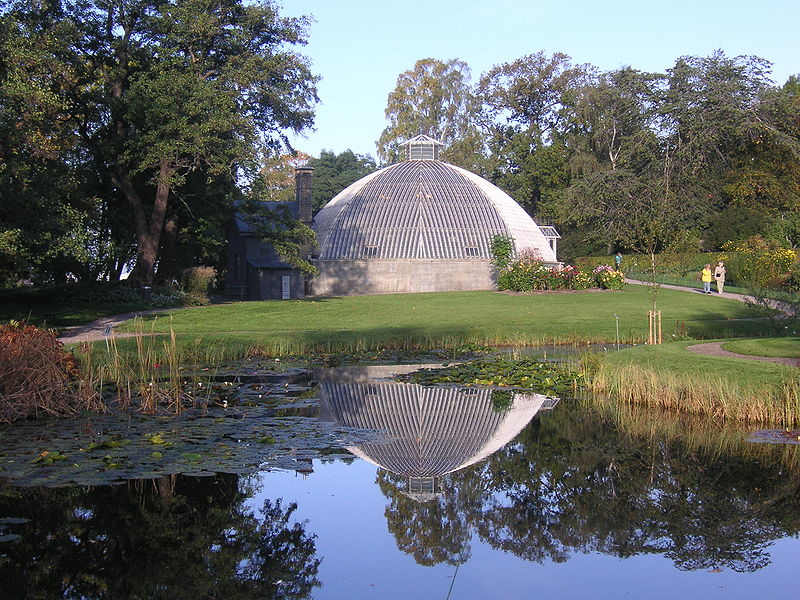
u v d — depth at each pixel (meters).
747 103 69.50
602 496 12.98
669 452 15.69
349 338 33.06
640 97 76.81
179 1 42.66
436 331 35.66
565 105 87.56
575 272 55.03
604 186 73.62
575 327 36.69
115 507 12.12
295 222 48.19
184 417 18.12
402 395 21.80
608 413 19.58
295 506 12.38
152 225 44.72
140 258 44.81
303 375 25.42
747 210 68.31
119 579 9.65
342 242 60.00
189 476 13.64
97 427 16.91
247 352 30.25
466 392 22.44
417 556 10.48
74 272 47.38
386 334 34.50
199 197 49.28
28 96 29.67
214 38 43.88
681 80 73.38
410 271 59.47
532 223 67.25
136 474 13.07
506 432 17.45
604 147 81.94
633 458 15.27
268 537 11.08
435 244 60.19
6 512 11.87
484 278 60.31
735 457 15.30
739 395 18.64
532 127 88.31
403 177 64.31
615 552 10.59
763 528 11.53
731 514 12.16
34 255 31.02
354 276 59.25
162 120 40.56
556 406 20.52
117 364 22.39
